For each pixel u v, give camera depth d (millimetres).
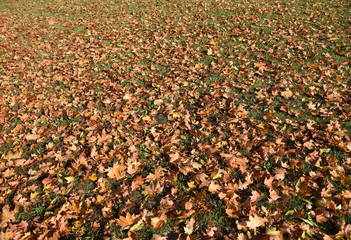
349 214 2441
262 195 2701
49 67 6215
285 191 2717
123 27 8461
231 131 3619
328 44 5941
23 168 3455
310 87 4359
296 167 2979
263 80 4820
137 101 4562
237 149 3338
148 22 8711
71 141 3779
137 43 7102
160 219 2555
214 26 7688
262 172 2971
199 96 4539
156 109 4336
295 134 3436
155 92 4789
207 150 3344
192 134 3652
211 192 2771
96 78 5488
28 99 5016
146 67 5711
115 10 10562
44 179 3178
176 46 6555
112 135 3828
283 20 7625
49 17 10516
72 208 2789
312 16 7684
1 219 2715
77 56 6613
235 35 6895
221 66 5418
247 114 3988
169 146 3459
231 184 2816
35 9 11945
